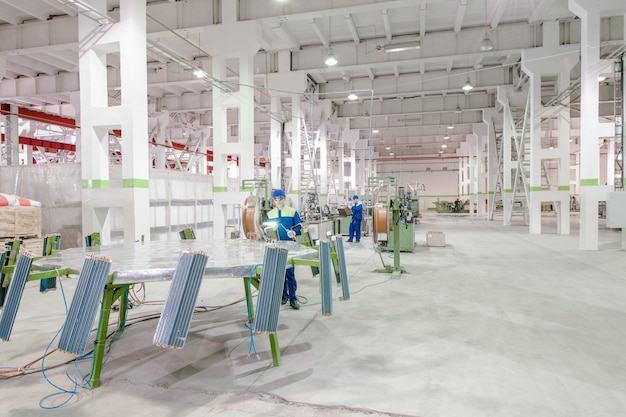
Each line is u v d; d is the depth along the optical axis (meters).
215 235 10.58
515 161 17.12
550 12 11.50
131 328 4.25
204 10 10.62
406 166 39.12
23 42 10.98
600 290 5.61
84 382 2.96
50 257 3.74
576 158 28.95
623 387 2.77
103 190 7.35
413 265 7.95
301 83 14.05
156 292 5.94
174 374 3.08
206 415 2.49
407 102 19.55
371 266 7.91
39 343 3.81
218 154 10.54
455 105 19.25
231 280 6.71
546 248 10.09
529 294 5.43
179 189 10.83
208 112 20.11
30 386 2.92
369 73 15.99
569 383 2.84
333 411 2.51
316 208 12.23
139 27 7.31
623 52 8.79
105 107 7.44
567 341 3.66
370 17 11.77
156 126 17.25
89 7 6.67
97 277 2.75
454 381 2.89
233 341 3.79
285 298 5.11
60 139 20.81
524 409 2.50
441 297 5.34
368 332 3.98
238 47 10.36
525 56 12.34
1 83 14.98
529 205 13.95
